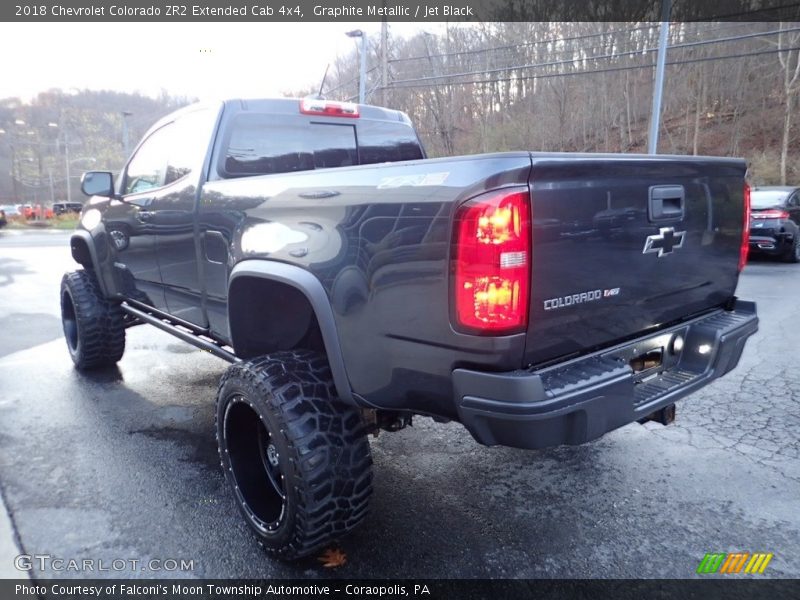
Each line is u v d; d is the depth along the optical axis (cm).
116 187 455
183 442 382
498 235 189
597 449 371
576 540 276
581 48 2969
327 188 239
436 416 239
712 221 284
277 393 240
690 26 2953
